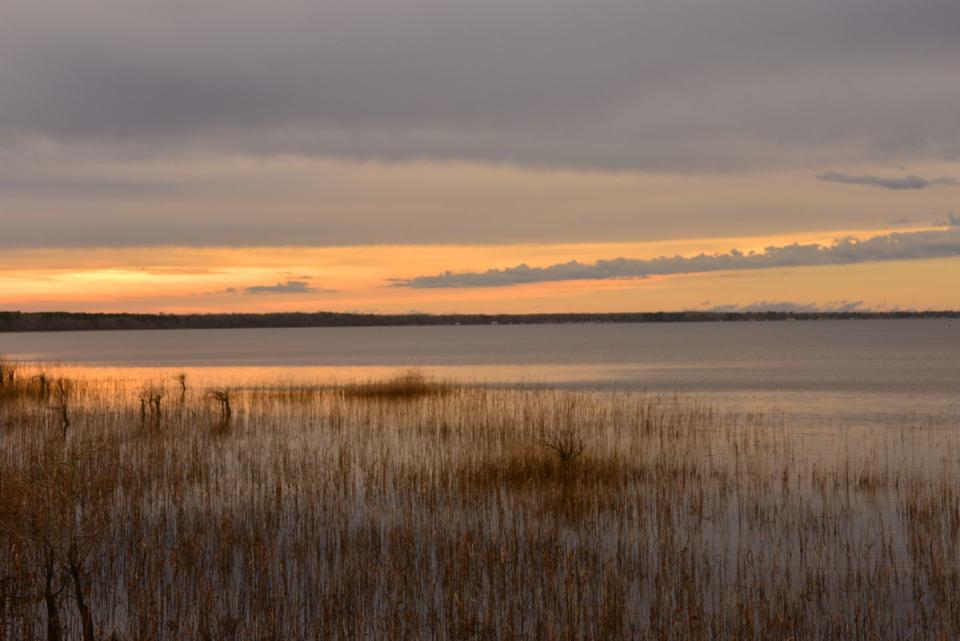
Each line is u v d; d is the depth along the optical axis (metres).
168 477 21.11
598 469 22.70
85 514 15.37
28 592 12.79
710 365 89.50
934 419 39.06
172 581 14.25
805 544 16.88
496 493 20.61
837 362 93.56
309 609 13.16
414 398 43.97
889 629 12.70
